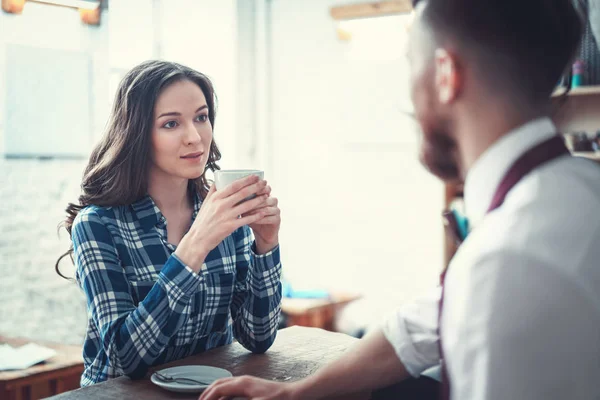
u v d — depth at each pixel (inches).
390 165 166.2
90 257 54.7
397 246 166.4
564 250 26.0
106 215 57.6
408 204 164.2
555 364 25.6
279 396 38.6
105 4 135.9
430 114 31.1
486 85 29.3
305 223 181.2
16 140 124.7
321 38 175.2
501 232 26.9
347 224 174.1
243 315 58.7
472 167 30.7
